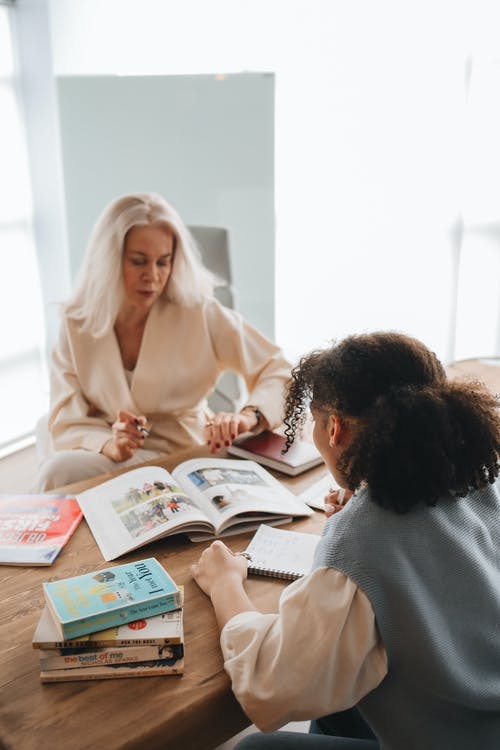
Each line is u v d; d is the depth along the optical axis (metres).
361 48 3.38
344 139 3.53
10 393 3.71
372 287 3.68
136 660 0.98
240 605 1.08
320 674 0.83
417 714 0.89
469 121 3.28
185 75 3.19
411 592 0.84
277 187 3.70
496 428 0.88
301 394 1.03
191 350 2.05
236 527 1.38
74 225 3.50
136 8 3.50
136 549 1.30
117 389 2.00
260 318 3.35
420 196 3.46
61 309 2.07
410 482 0.84
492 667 0.89
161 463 1.66
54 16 3.41
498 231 3.34
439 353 3.61
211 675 0.98
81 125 3.38
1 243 3.59
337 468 0.97
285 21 3.43
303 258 3.79
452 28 3.20
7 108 3.53
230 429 1.71
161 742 0.90
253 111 3.13
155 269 1.93
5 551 1.29
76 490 1.53
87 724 0.89
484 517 0.95
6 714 0.91
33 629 1.08
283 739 1.09
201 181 3.29
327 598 0.85
